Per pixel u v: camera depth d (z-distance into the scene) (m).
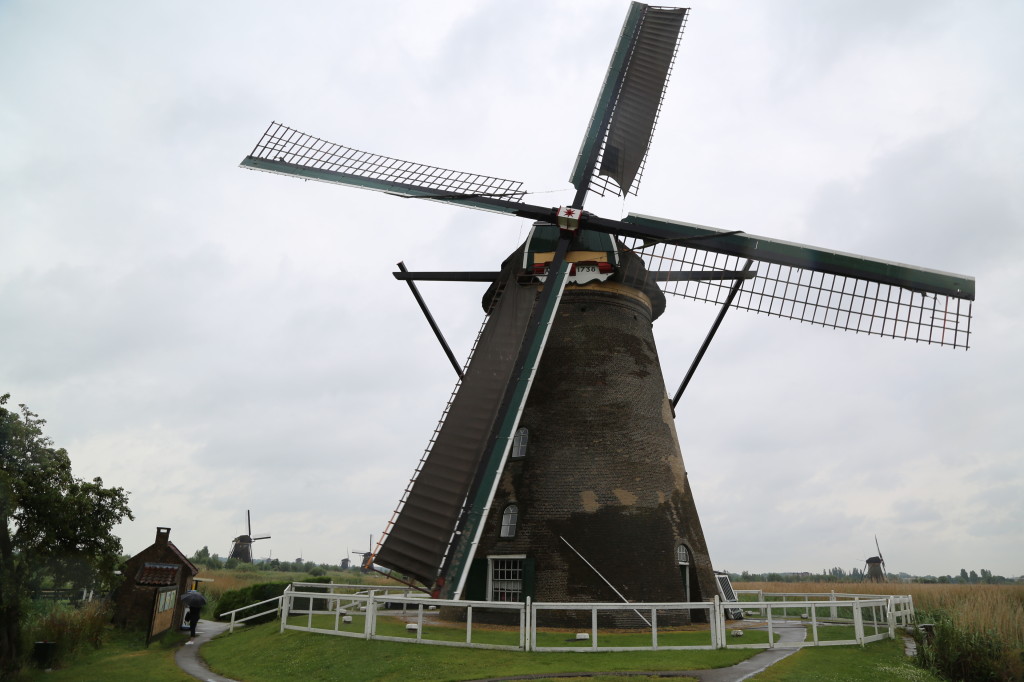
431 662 13.14
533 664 13.04
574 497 18.84
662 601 18.11
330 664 13.80
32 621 16.62
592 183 22.19
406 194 20.91
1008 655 14.28
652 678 11.88
